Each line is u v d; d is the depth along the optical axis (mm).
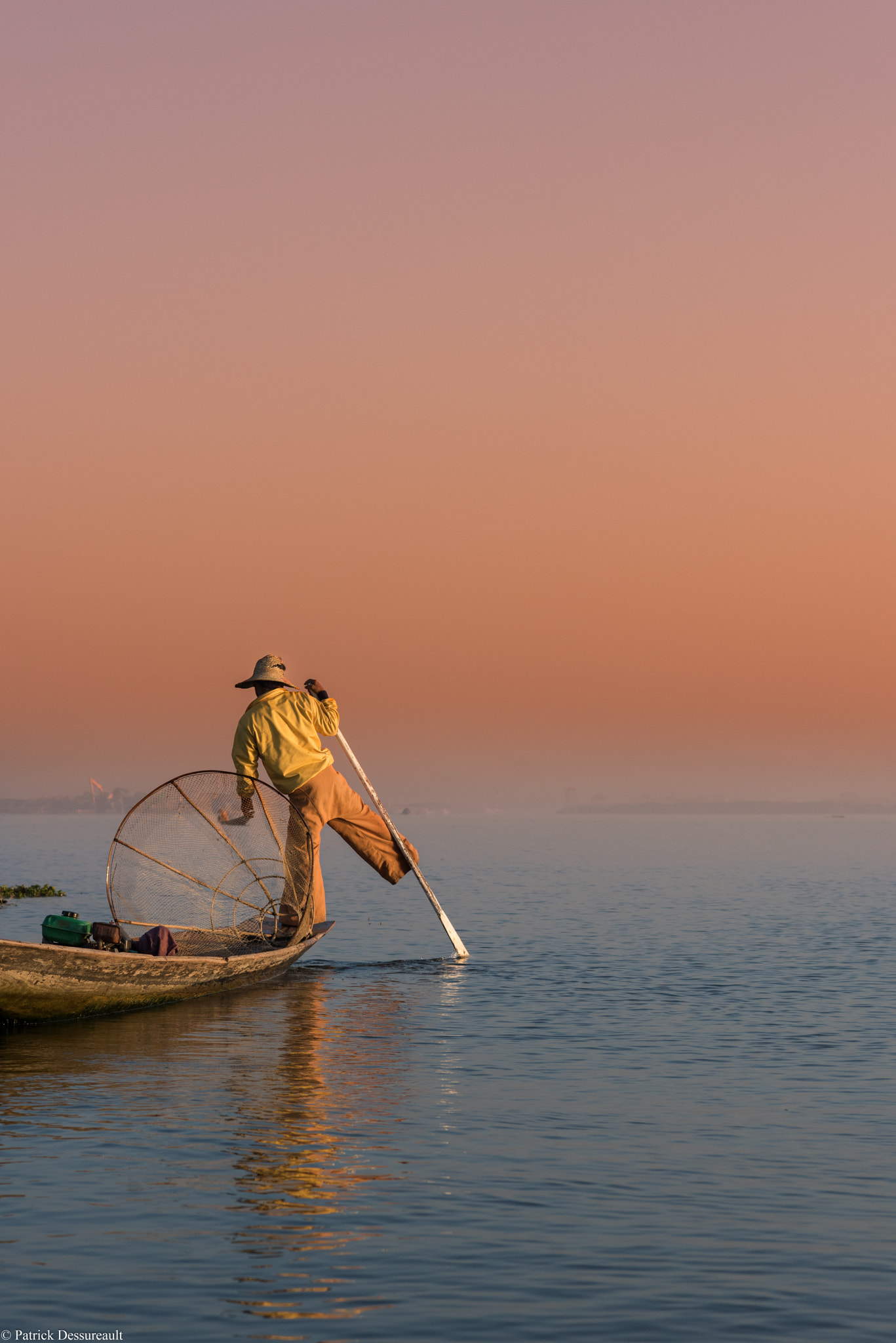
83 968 17281
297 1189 10062
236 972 20031
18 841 113438
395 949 26125
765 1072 14516
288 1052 15438
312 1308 7941
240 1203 9695
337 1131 11773
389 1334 7605
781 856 80500
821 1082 14031
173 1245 8883
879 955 25406
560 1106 12859
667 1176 10555
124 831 20688
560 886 47375
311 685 23500
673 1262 8727
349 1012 18484
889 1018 18047
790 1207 9836
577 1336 7605
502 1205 9773
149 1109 12492
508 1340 7539
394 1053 15445
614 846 103375
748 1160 11023
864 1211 9758
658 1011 18672
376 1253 8797
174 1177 10312
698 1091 13586
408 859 24484
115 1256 8695
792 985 21312
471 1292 8203
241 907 21703
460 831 183750
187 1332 7602
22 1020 17297
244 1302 8008
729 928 31047
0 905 34344
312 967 23391
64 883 47188
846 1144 11547
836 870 62688
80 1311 7863
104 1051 15492
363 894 40594
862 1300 8156
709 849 97000
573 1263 8680
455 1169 10648
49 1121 12016
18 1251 8766
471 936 28672
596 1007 18938
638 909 36719
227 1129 11773
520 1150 11258
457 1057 15242
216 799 21516
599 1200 9938
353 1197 9906
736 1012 18516
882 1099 13242
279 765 22797
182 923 21125
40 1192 9930
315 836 22750
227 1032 16828
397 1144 11359
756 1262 8734
